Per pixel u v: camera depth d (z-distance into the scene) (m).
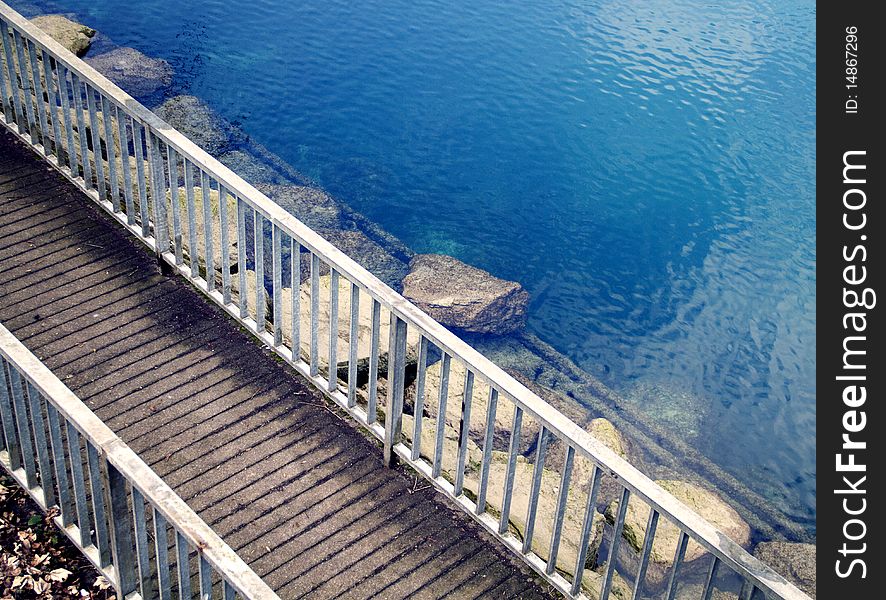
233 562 2.87
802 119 15.65
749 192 14.22
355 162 14.20
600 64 16.83
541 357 11.49
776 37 17.77
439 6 18.23
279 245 4.90
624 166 14.63
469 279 11.82
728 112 15.80
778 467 10.56
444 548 4.41
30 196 6.16
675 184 14.38
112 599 3.83
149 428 4.79
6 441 4.05
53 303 5.42
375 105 15.38
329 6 17.91
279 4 17.75
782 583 3.21
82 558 4.03
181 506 3.04
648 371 11.57
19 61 6.11
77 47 14.98
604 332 12.04
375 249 12.47
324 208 13.07
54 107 6.04
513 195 13.98
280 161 13.98
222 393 5.05
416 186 13.91
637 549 7.34
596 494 3.81
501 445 8.30
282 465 4.70
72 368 5.04
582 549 3.96
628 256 13.21
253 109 14.89
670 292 12.66
